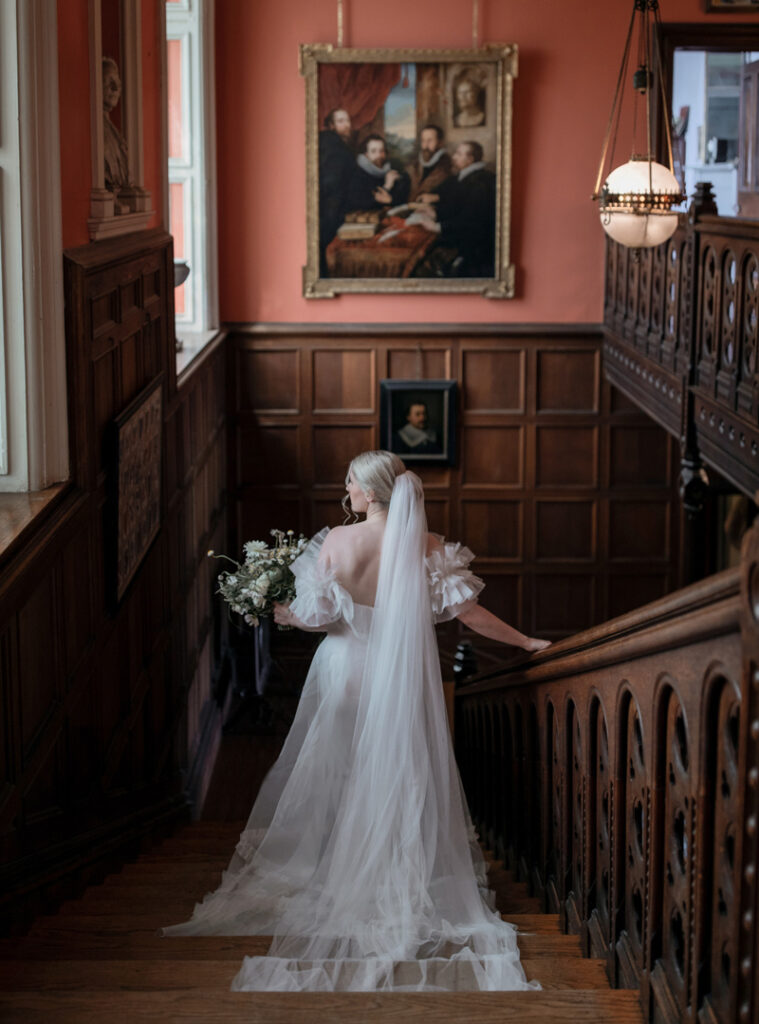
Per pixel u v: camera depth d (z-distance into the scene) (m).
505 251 10.34
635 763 2.84
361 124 10.11
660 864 2.64
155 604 6.61
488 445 10.78
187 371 7.80
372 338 10.57
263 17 9.98
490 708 5.74
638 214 7.10
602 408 10.68
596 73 10.10
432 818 4.12
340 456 10.79
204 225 9.96
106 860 5.05
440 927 3.80
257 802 4.60
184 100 9.77
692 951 2.38
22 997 2.78
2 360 4.26
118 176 5.90
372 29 10.02
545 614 11.05
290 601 4.41
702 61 14.48
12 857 3.82
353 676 4.34
